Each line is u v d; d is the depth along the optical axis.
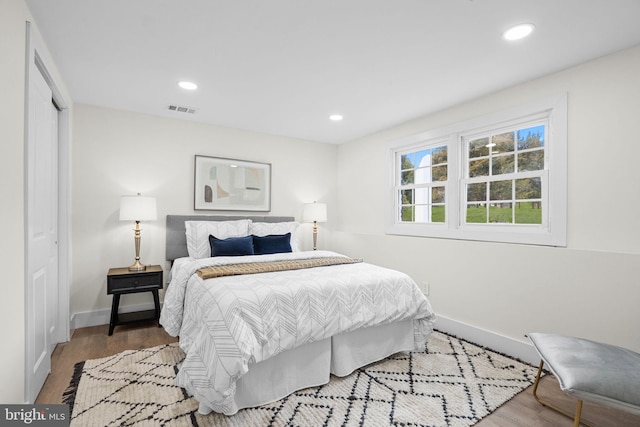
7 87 1.42
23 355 1.60
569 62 2.33
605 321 2.14
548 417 1.82
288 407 1.89
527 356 2.51
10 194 1.45
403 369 2.38
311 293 2.11
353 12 1.79
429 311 2.60
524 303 2.57
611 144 2.19
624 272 2.07
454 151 3.23
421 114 3.49
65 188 2.82
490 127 2.96
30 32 1.70
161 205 3.64
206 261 2.78
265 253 3.54
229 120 3.78
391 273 2.60
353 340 2.31
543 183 2.61
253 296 1.94
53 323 2.62
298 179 4.61
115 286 3.03
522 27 1.91
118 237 3.41
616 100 2.18
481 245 2.88
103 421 1.72
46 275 2.17
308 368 2.10
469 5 1.72
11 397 1.44
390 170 3.99
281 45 2.13
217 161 3.97
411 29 1.94
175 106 3.31
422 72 2.51
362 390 2.08
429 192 3.59
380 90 2.86
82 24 1.89
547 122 2.61
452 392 2.06
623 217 2.14
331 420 1.77
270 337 1.87
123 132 3.44
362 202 4.43
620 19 1.82
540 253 2.48
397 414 1.82
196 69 2.48
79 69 2.47
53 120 2.62
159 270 3.25
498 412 1.86
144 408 1.84
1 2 1.36
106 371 2.29
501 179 2.89
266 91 2.91
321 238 4.80
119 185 3.42
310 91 2.90
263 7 1.75
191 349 1.88
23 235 1.61
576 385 1.44
